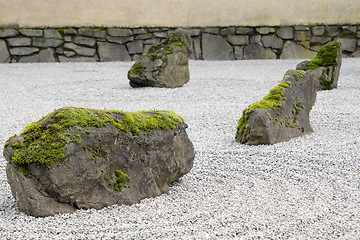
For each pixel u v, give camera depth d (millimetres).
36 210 2477
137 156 2795
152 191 2873
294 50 12578
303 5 12523
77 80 8977
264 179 3342
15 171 2500
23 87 8172
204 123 5227
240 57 12648
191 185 3184
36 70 10500
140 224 2477
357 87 7762
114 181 2689
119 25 12203
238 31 12531
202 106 6180
